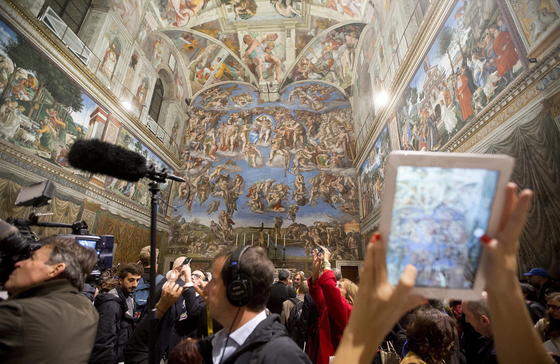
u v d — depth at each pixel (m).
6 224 1.86
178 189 20.34
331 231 18.69
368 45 16.91
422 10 10.47
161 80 19.58
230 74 23.05
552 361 0.73
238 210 19.72
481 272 0.74
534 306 3.65
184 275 2.57
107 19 13.45
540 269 4.67
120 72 14.45
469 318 2.31
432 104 9.62
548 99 5.24
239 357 1.37
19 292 1.66
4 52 8.96
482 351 2.29
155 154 17.67
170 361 1.80
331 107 21.84
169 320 2.54
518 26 5.98
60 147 10.93
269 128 21.83
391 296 0.68
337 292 2.56
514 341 0.74
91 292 3.18
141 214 16.20
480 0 7.25
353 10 17.06
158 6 16.73
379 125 14.77
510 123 6.20
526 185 5.66
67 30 11.41
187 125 22.08
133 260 15.22
